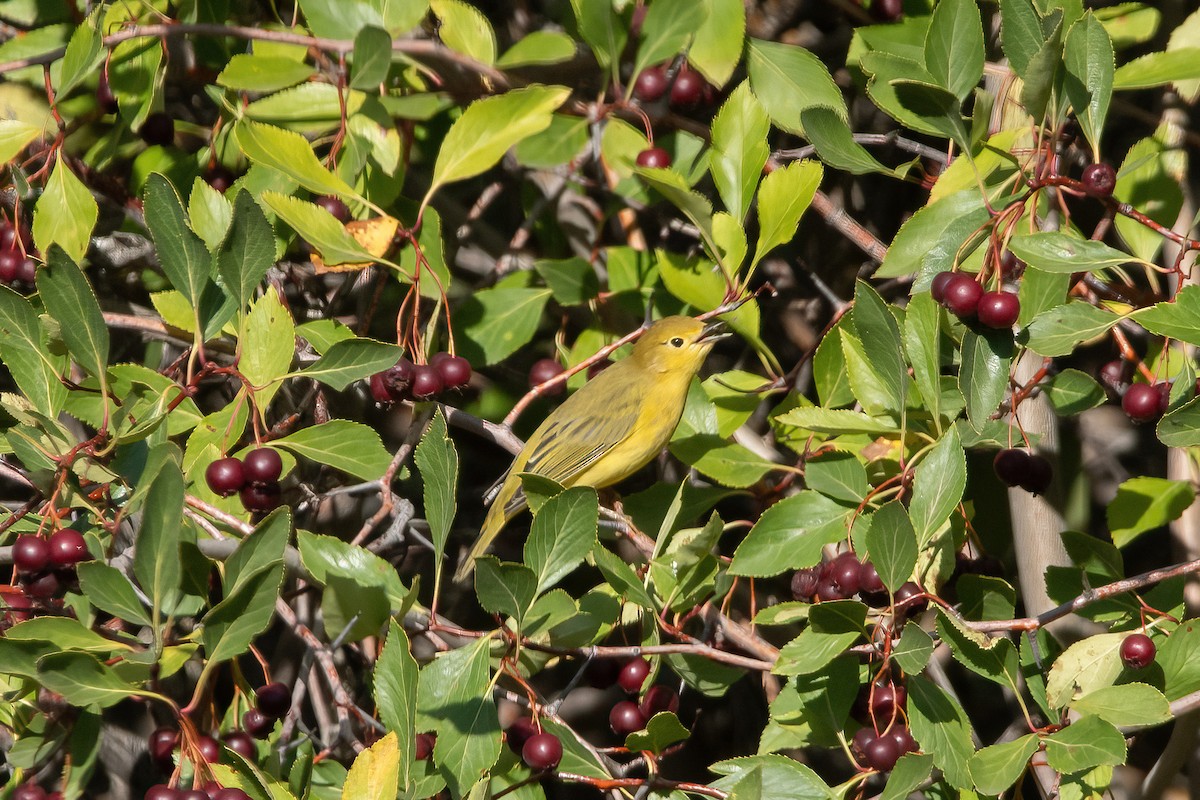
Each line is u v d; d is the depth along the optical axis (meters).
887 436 5.05
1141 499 5.25
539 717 4.31
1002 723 7.96
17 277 5.42
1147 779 5.54
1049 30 4.41
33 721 4.87
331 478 7.13
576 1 5.50
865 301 4.39
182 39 6.54
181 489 3.73
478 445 8.14
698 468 5.60
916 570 4.75
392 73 5.87
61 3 6.47
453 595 8.09
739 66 6.41
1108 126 7.23
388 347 4.75
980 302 4.16
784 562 4.64
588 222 7.10
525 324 6.29
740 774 4.31
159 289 6.61
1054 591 4.99
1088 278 5.19
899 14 6.07
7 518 4.66
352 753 5.35
